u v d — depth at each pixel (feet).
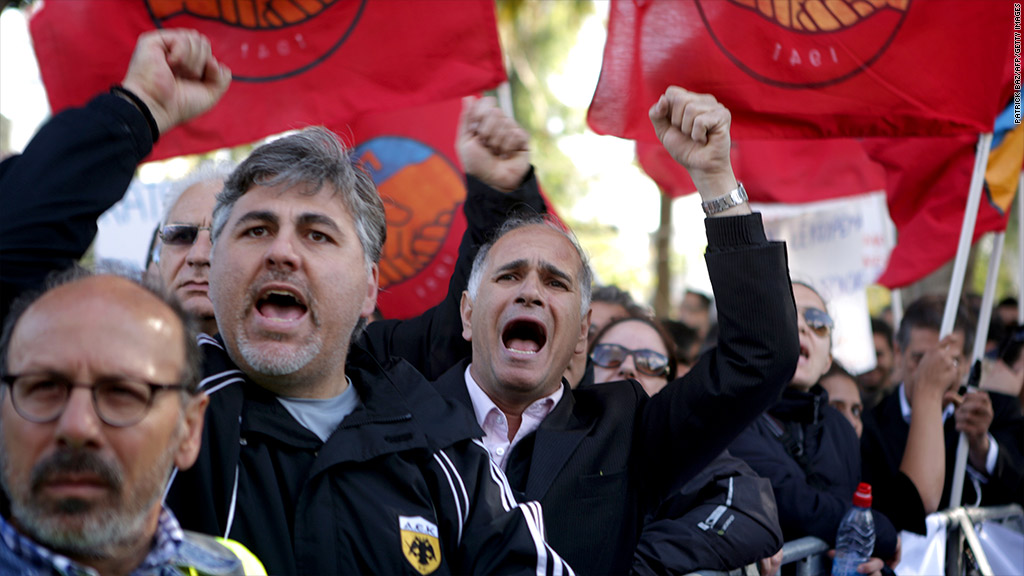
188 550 5.43
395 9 12.23
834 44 12.06
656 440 8.91
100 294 4.94
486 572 6.73
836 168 20.85
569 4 36.40
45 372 4.71
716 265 8.71
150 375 4.85
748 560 9.36
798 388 12.19
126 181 6.93
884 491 12.76
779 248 8.67
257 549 6.31
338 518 6.51
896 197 17.02
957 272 13.16
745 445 11.39
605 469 8.66
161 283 5.38
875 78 12.12
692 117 8.85
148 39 7.38
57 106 12.10
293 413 6.89
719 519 9.37
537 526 7.00
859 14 12.10
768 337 8.54
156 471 4.89
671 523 9.41
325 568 6.37
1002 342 17.39
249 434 6.60
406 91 12.25
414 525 6.63
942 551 12.23
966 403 13.35
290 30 12.16
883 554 10.97
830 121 12.05
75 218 6.62
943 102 12.23
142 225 15.67
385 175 16.28
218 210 7.15
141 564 5.08
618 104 11.79
